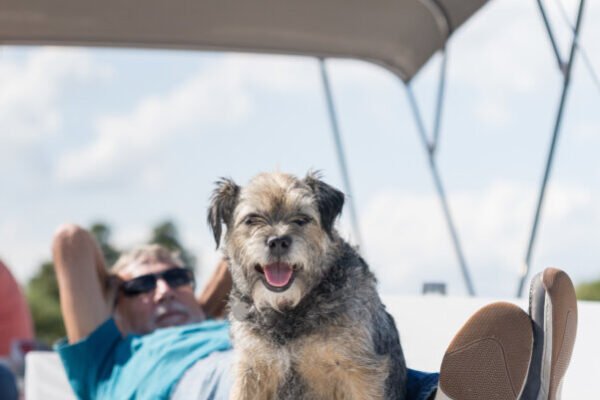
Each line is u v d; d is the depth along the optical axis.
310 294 3.73
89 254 5.36
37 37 7.61
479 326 3.53
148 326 5.62
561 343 3.48
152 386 4.61
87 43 7.80
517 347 3.50
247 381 3.84
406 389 4.17
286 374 3.77
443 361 3.59
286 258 3.69
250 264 3.82
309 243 3.76
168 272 5.75
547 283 3.51
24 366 7.00
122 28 7.66
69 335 5.23
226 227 4.10
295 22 7.75
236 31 7.90
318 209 3.89
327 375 3.75
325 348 3.67
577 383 4.55
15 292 7.52
